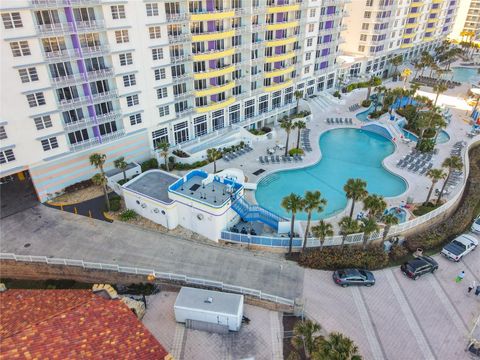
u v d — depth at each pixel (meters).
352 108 80.44
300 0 66.81
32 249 40.78
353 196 39.25
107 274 38.00
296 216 46.97
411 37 108.56
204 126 62.38
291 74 75.12
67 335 23.75
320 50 79.38
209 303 32.09
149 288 36.56
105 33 44.56
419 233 44.91
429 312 34.84
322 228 37.47
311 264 39.00
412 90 75.75
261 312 34.31
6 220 44.94
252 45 62.06
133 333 24.84
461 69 115.94
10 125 41.16
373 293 36.59
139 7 45.78
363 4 93.19
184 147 58.69
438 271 39.75
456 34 142.62
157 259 39.88
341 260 38.81
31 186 50.91
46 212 46.34
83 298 32.75
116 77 47.31
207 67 57.78
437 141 67.38
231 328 32.00
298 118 73.62
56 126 44.88
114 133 50.59
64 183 49.03
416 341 32.06
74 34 42.25
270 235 43.12
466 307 35.50
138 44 47.62
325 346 24.59
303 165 58.12
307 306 34.91
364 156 62.66
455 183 53.34
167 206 42.16
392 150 64.75
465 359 30.62
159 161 56.09
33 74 40.78
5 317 30.38
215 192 43.41
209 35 53.97
